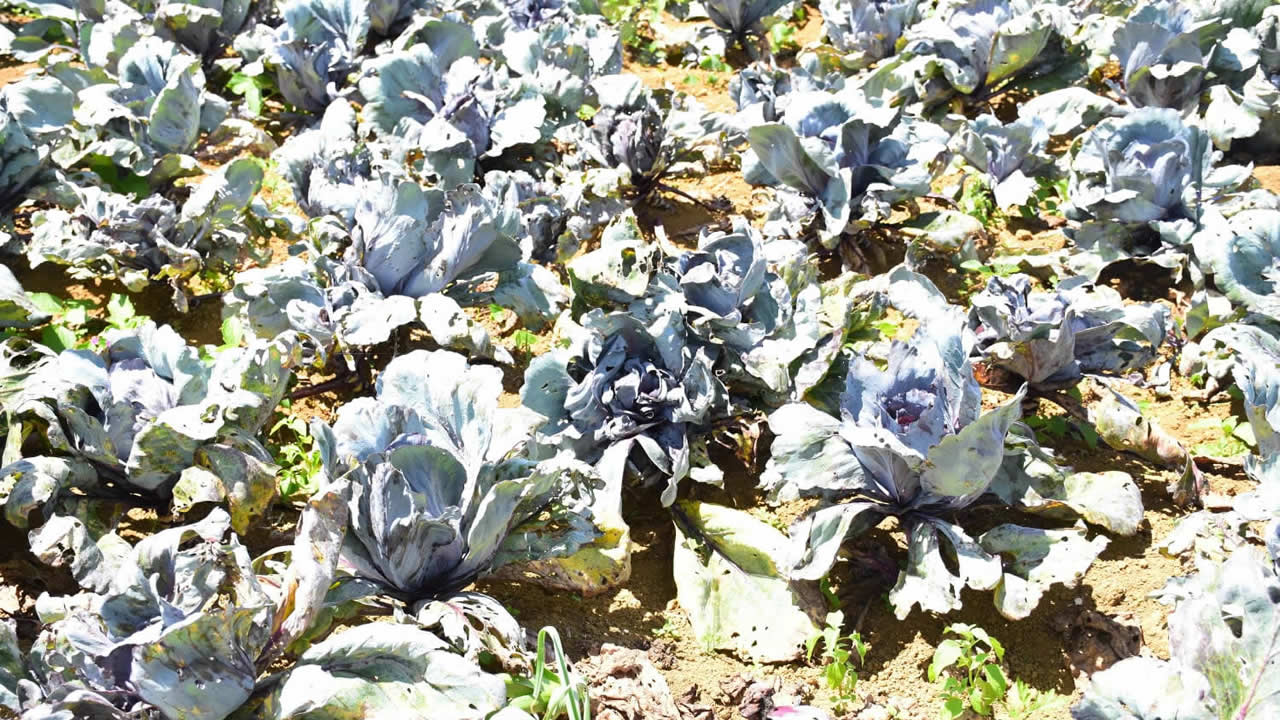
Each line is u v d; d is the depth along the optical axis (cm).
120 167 350
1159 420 310
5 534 272
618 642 262
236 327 307
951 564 276
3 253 338
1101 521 271
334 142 346
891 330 322
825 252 357
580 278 286
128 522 277
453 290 316
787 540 270
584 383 276
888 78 385
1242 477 294
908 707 254
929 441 265
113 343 273
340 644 231
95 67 377
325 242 322
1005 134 367
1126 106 392
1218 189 344
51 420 259
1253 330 303
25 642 254
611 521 268
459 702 230
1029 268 352
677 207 375
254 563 251
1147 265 351
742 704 252
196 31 411
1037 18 394
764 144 338
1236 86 398
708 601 266
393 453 245
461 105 357
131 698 223
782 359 286
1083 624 263
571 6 441
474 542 246
